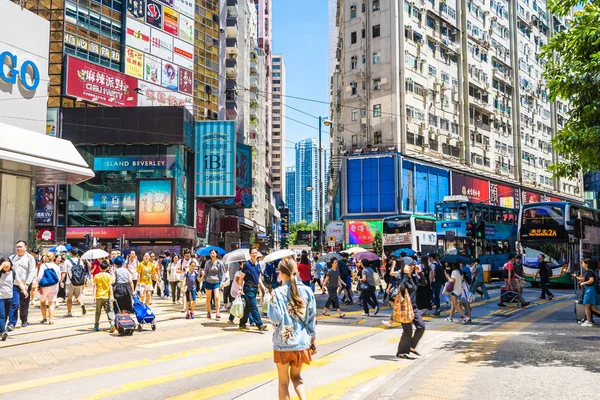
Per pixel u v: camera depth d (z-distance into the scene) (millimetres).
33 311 16656
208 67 54656
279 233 134250
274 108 162875
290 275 5145
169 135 43000
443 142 57062
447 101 58375
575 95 12266
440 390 6547
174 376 7605
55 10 41656
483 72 65000
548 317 15188
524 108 74500
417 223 32250
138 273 16953
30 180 18125
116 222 42094
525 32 76812
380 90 52281
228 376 7602
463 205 32125
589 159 11789
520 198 68438
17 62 19672
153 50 48156
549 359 8555
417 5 54750
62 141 18078
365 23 54062
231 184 47406
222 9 61375
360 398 6203
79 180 19344
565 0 12023
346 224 50188
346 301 19922
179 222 43438
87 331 12148
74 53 42344
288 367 5074
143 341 10820
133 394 6586
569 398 6109
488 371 7676
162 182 42594
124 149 43094
